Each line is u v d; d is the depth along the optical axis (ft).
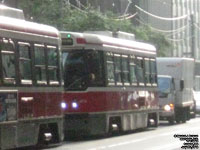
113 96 130.31
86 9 220.43
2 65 91.40
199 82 416.26
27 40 98.99
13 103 94.02
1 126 90.74
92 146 111.45
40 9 201.67
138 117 145.59
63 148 106.73
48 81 105.40
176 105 185.06
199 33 491.72
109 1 330.13
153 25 391.45
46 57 104.99
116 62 133.08
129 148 107.45
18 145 95.45
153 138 130.82
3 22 92.63
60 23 200.64
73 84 122.11
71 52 123.24
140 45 149.07
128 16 327.47
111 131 131.03
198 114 240.94
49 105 105.50
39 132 104.32
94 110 122.83
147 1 377.71
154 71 158.51
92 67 123.24
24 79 97.50
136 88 144.05
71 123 121.39
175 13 446.19
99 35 127.13
